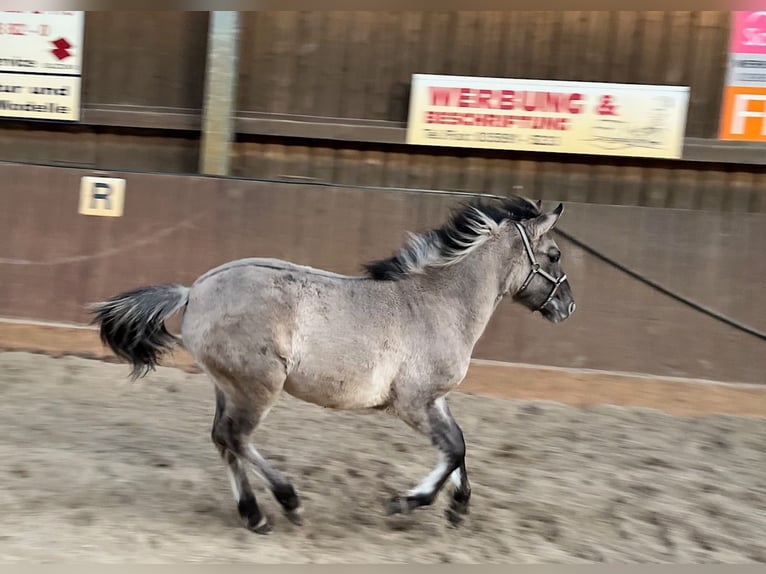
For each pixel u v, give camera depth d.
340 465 4.82
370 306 3.74
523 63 7.52
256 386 3.62
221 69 7.64
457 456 3.75
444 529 4.07
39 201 7.40
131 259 7.28
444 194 7.03
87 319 7.26
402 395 3.75
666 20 7.27
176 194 7.29
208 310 3.68
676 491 4.71
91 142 8.23
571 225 6.94
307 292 3.69
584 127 7.33
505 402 6.15
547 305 4.20
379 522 4.09
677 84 7.30
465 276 3.96
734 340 6.68
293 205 7.19
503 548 3.88
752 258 6.73
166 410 5.69
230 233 7.23
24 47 8.12
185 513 4.01
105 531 3.68
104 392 5.98
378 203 7.11
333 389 3.66
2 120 8.23
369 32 7.73
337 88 7.82
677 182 7.38
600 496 4.59
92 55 8.15
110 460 4.64
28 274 7.34
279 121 7.81
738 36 7.12
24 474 4.32
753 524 4.31
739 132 7.18
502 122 7.46
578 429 5.67
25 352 6.68
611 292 6.83
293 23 7.82
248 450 3.69
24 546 3.43
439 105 7.57
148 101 8.13
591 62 7.42
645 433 5.65
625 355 6.76
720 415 6.10
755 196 7.29
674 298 6.76
